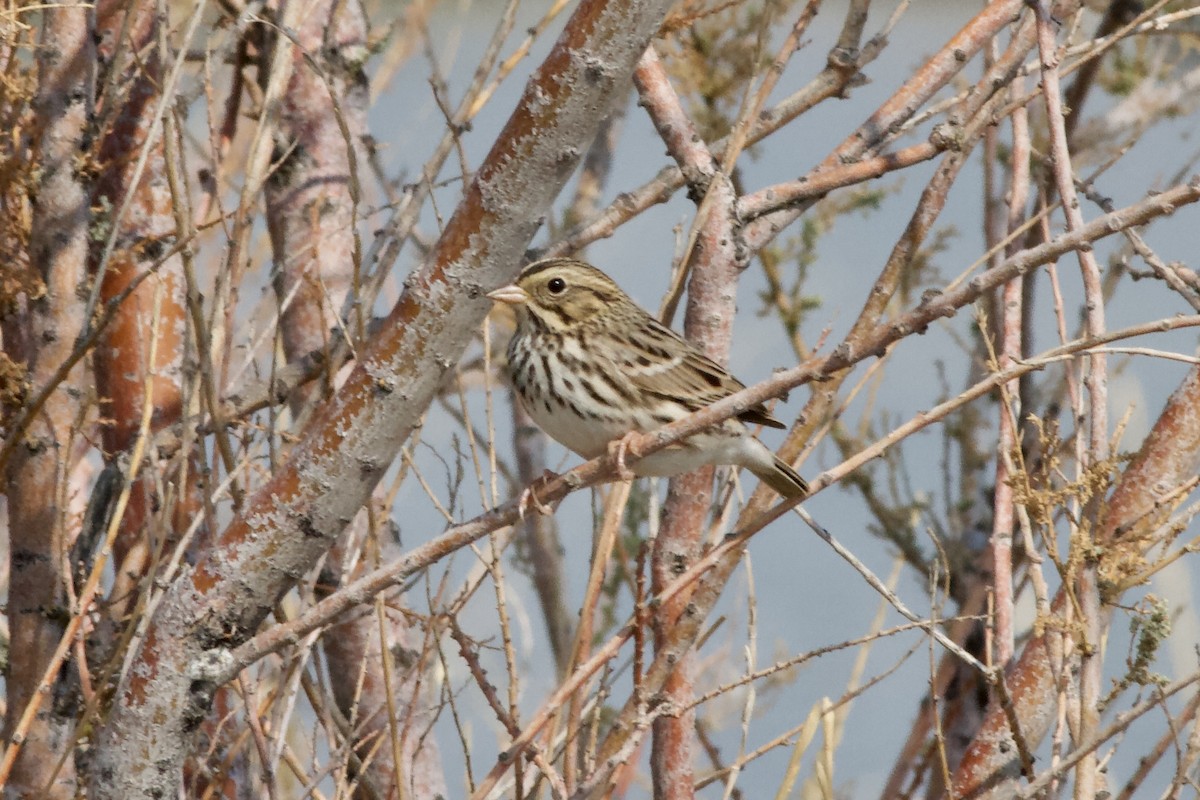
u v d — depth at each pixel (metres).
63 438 10.12
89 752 9.28
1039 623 8.47
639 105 10.99
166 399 11.42
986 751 9.72
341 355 10.23
